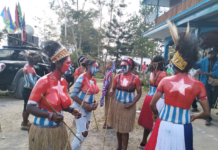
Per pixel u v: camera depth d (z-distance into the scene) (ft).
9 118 15.79
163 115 6.40
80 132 9.25
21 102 21.33
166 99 6.34
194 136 12.91
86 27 94.58
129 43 107.34
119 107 9.98
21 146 11.12
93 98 9.82
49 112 6.03
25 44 31.30
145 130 11.07
